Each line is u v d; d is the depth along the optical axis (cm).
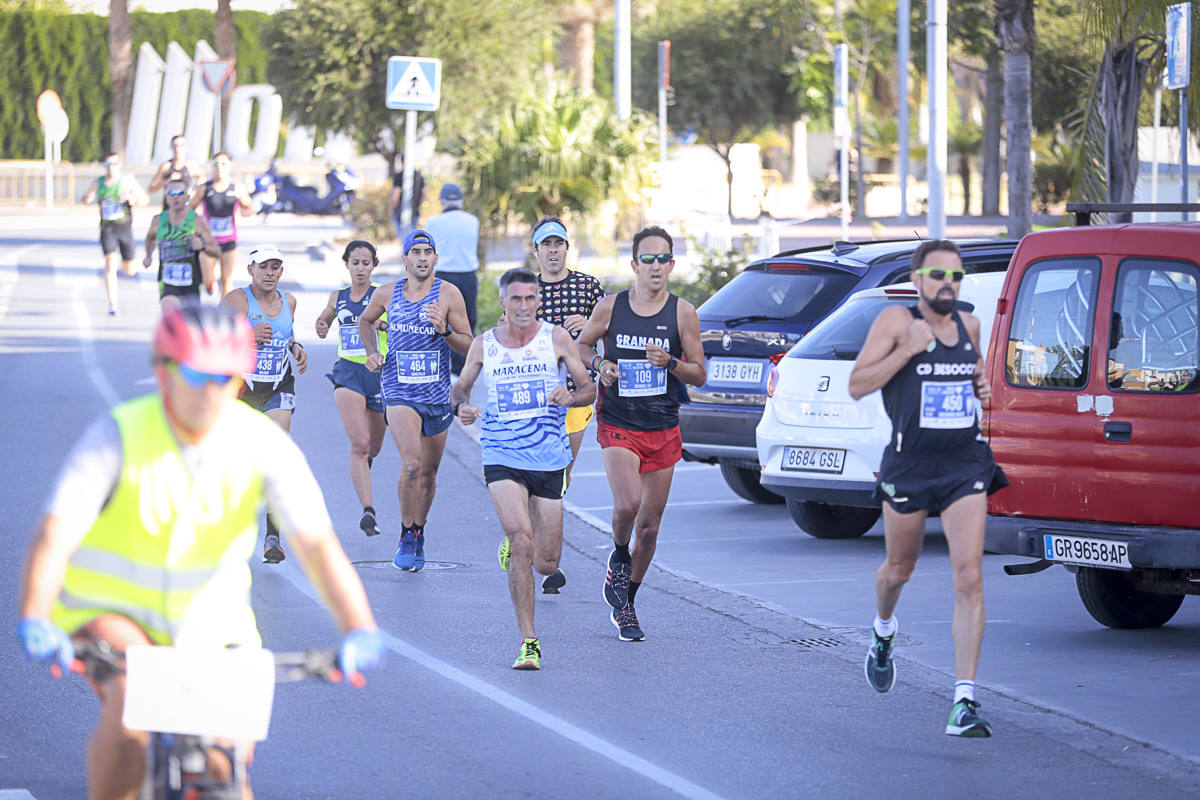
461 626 3048
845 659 2828
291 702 2483
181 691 1360
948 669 2745
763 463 3847
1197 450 2786
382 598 3284
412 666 2728
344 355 3847
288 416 3709
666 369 2933
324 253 11994
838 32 18300
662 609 3247
